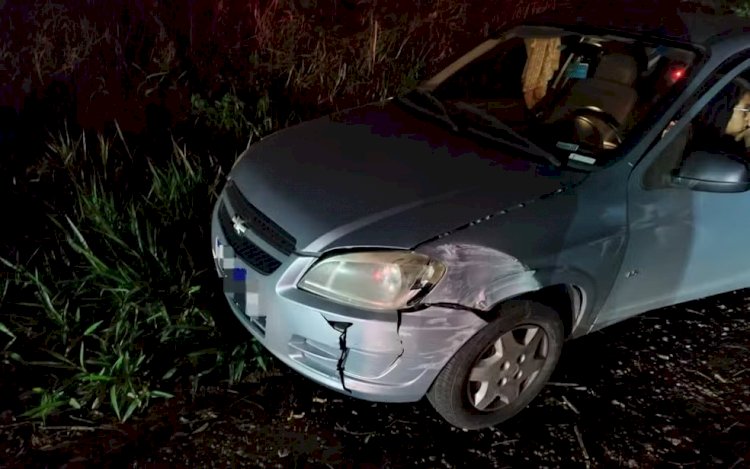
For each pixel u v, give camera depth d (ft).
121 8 17.34
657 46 9.89
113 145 13.55
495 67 11.37
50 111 14.16
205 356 9.27
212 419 8.49
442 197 8.17
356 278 7.51
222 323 9.82
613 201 8.59
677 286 9.94
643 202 8.80
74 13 16.74
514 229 7.93
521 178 8.60
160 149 13.76
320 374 7.97
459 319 7.61
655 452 8.68
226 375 9.19
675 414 9.31
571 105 10.19
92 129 14.01
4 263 10.04
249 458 7.99
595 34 10.62
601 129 9.54
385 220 7.79
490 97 10.98
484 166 8.84
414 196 8.16
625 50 10.16
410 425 8.69
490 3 22.59
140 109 14.88
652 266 9.27
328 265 7.58
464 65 11.60
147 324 9.37
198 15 18.25
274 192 8.48
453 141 9.52
